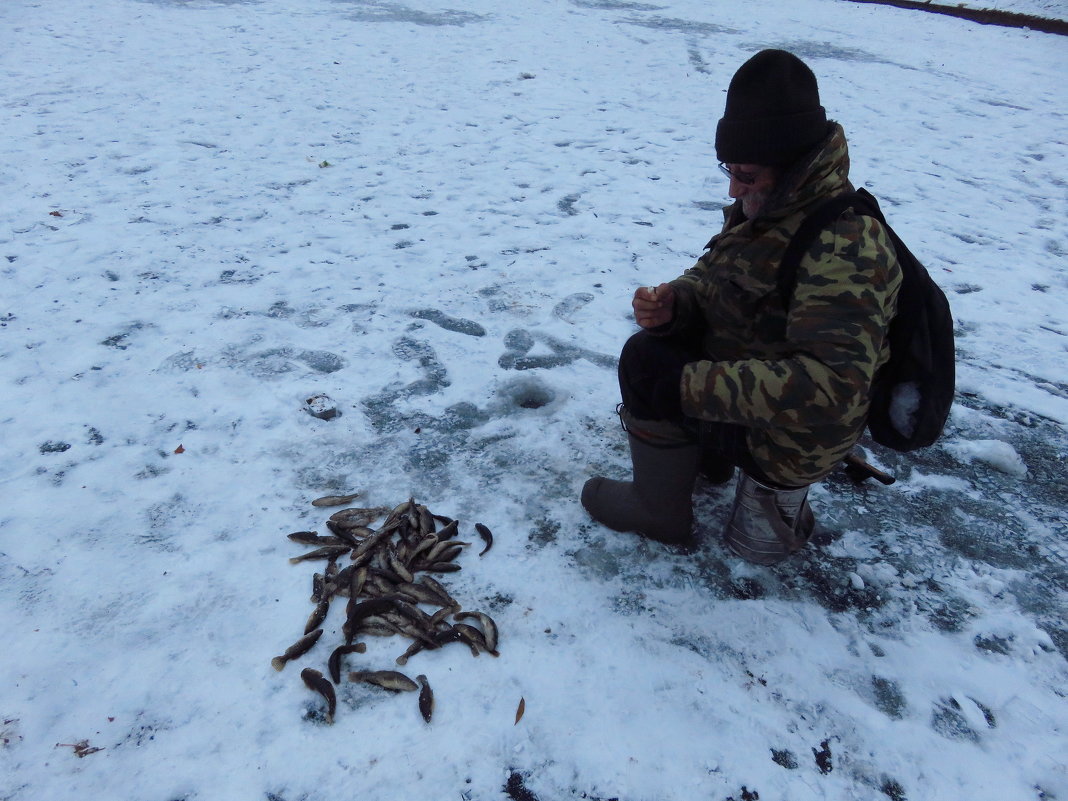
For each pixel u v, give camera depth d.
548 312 3.83
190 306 3.71
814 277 1.60
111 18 10.77
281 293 3.90
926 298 1.70
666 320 2.01
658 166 6.31
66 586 2.09
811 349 1.61
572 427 2.90
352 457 2.69
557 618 2.06
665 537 2.30
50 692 1.80
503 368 3.32
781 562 2.29
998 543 2.44
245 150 6.12
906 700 1.89
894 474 2.74
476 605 2.09
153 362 3.22
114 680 1.84
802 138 1.61
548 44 11.04
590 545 2.31
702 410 1.76
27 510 2.37
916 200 5.89
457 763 1.68
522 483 2.58
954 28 15.04
